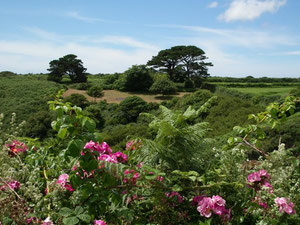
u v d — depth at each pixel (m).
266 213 1.76
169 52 59.53
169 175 2.04
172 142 2.18
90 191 1.50
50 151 2.48
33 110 32.91
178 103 28.45
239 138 2.44
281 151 2.11
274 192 1.88
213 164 2.15
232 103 18.83
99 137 1.56
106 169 1.58
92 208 1.50
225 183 1.72
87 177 1.61
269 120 2.60
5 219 1.42
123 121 30.66
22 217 1.48
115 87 54.34
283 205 1.64
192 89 53.88
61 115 1.53
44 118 22.06
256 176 1.86
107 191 1.54
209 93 24.12
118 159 2.17
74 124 1.56
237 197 1.84
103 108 37.16
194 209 1.85
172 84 47.44
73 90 53.88
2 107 37.41
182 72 58.00
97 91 44.44
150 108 32.78
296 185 1.89
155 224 1.68
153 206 1.80
